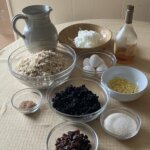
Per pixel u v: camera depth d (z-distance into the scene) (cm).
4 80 67
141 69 68
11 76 69
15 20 68
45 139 49
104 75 62
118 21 95
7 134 51
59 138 47
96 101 55
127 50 68
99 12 114
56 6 114
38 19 67
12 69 64
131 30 67
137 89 60
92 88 62
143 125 52
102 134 50
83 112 52
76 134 47
